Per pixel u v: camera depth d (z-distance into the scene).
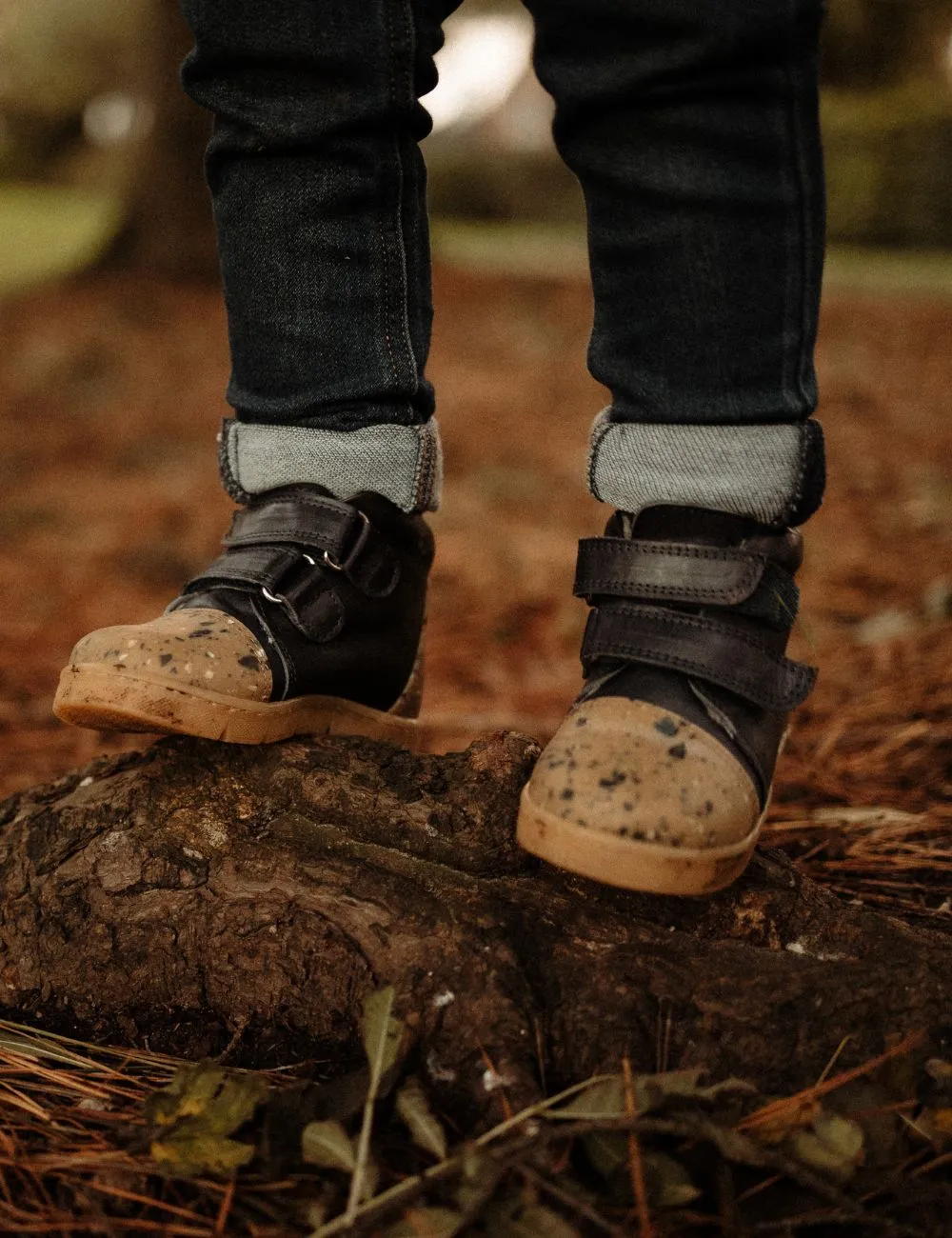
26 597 1.78
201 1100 0.75
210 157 0.84
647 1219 0.72
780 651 0.82
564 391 3.50
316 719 0.86
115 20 9.64
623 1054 0.77
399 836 0.83
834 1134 0.74
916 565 1.74
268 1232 0.73
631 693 0.80
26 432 3.03
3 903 0.85
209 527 2.21
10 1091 0.80
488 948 0.79
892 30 7.56
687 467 0.81
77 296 4.21
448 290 4.88
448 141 9.23
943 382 3.41
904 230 6.84
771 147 0.78
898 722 1.14
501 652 1.55
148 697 0.81
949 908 0.90
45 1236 0.74
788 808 1.02
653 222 0.79
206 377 3.60
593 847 0.76
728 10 0.76
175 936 0.82
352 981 0.80
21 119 10.25
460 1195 0.71
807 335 0.80
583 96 0.79
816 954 0.81
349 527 0.85
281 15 0.81
